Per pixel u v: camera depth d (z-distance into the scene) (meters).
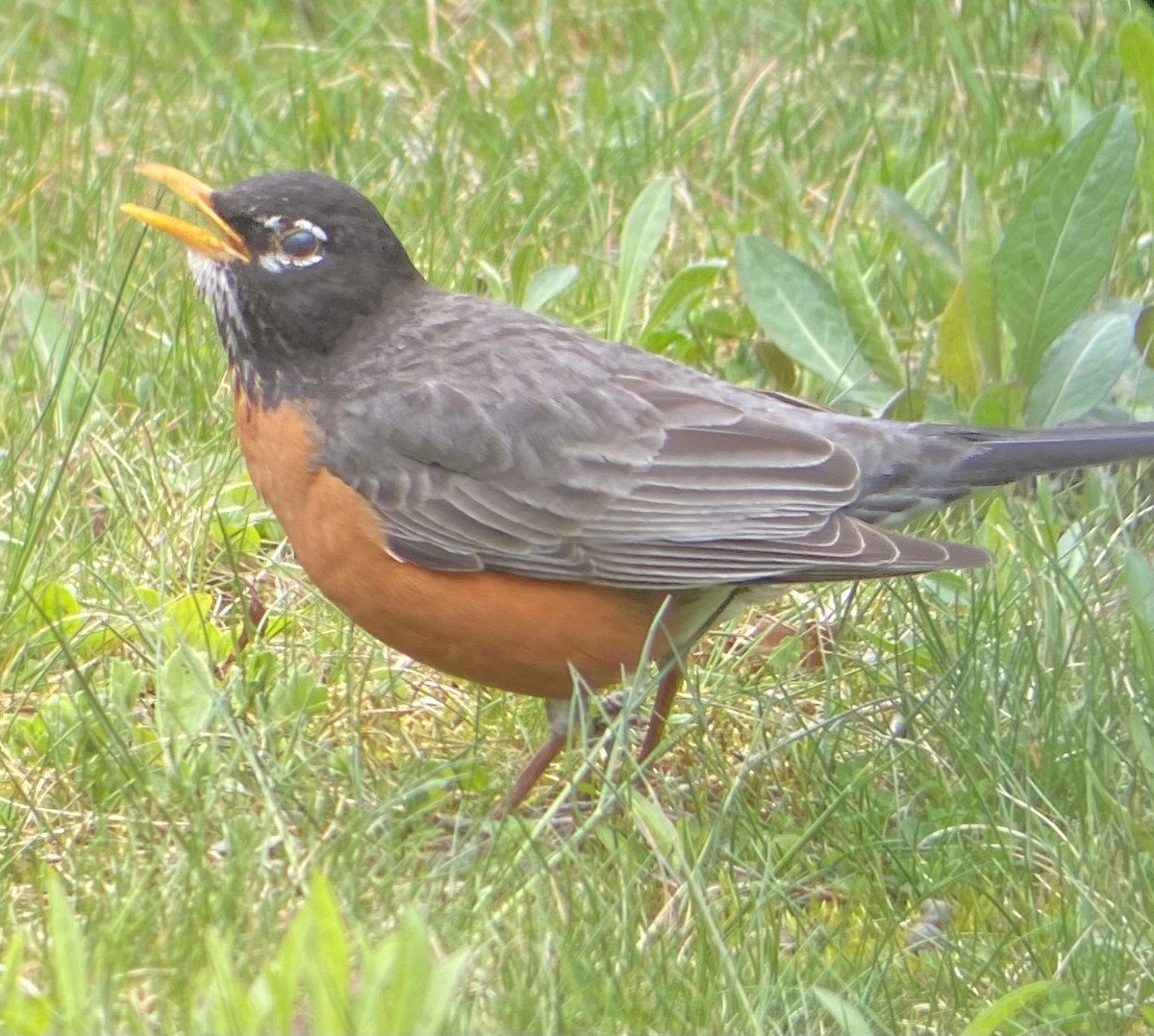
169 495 10.17
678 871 7.56
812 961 7.23
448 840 8.34
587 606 8.43
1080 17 14.80
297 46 14.68
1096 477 10.38
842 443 8.61
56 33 15.34
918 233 10.95
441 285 11.98
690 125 13.66
